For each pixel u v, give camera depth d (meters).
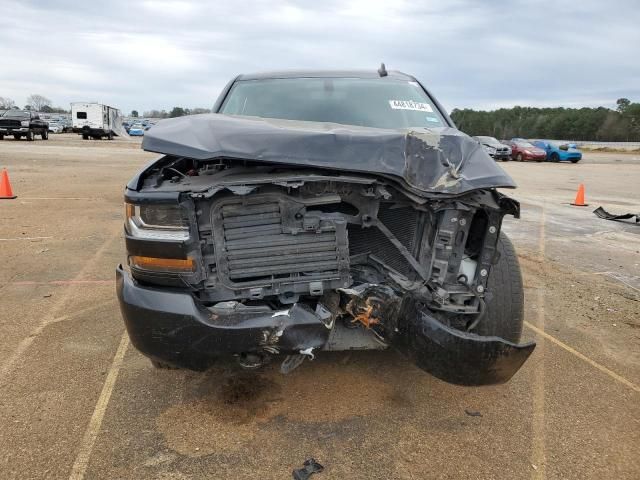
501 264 2.89
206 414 2.71
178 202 2.33
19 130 30.34
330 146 2.40
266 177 2.36
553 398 2.94
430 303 2.46
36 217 7.56
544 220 8.71
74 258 5.48
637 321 4.09
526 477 2.31
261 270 2.43
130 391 2.92
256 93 3.86
